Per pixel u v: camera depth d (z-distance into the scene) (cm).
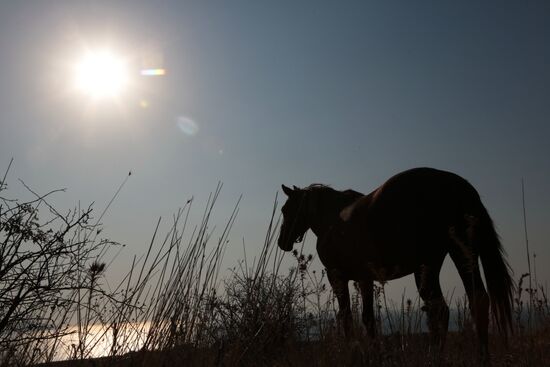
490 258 534
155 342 448
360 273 647
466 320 468
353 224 636
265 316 545
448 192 556
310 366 456
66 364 412
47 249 400
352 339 478
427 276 550
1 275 388
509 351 446
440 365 414
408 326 457
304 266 581
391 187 592
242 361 498
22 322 403
